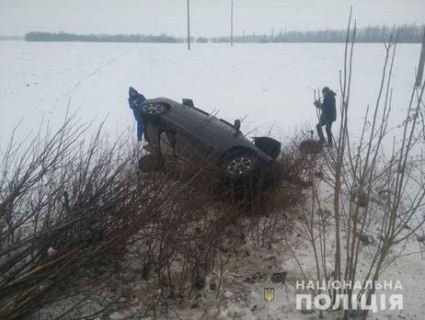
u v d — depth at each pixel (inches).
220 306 116.5
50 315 104.3
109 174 142.7
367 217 164.6
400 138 317.4
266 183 171.0
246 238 151.3
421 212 181.9
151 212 115.6
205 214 140.6
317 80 788.0
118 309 108.0
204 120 209.2
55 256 96.4
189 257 130.0
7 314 83.2
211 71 954.7
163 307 114.7
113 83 714.8
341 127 94.2
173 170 139.0
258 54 1626.5
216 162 163.2
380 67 1034.7
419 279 132.6
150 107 233.6
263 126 402.6
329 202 183.5
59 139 139.9
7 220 106.1
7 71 932.0
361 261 140.7
